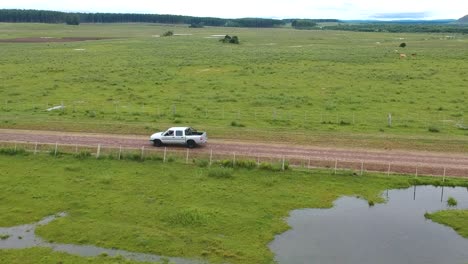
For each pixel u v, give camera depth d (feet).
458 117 199.52
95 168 135.13
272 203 114.01
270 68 345.51
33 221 103.81
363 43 623.77
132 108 213.87
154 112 204.54
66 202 113.09
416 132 171.53
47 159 141.90
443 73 320.29
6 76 304.30
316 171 132.98
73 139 160.66
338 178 129.08
